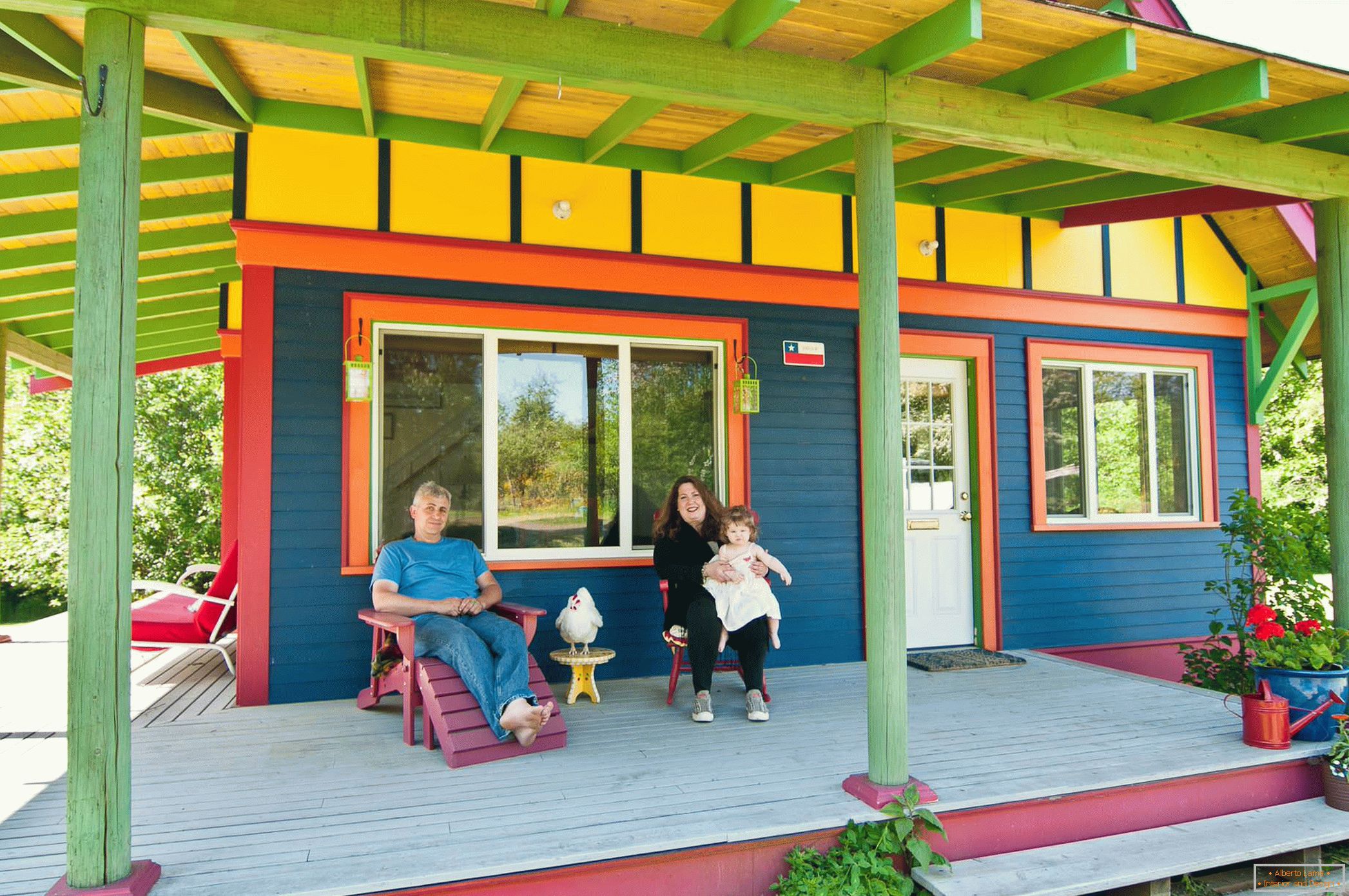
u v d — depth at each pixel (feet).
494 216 16.72
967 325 20.44
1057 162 16.63
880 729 10.98
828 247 19.27
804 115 11.40
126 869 8.50
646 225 17.78
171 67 13.53
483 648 12.81
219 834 9.72
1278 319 24.56
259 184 15.39
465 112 15.47
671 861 9.65
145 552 53.93
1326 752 12.86
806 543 18.85
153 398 55.47
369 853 9.23
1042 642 20.72
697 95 10.82
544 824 9.98
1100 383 22.15
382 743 13.15
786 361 18.81
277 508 15.44
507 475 17.11
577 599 15.48
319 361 15.71
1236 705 15.46
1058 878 10.25
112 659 8.49
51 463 56.29
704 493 15.85
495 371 16.94
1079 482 21.72
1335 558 15.33
